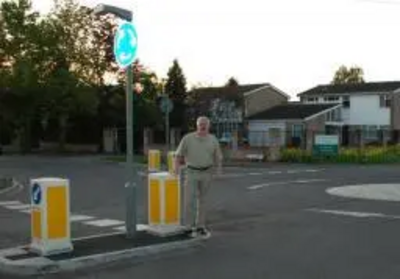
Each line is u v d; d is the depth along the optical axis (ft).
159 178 36.04
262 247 33.88
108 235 36.04
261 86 223.30
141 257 31.71
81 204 55.57
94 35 181.47
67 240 31.55
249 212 48.29
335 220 43.34
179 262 30.48
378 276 26.99
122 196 62.08
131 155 35.24
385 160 127.95
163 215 35.86
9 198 61.31
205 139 36.58
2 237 38.32
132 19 35.24
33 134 200.75
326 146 126.21
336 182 75.05
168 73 230.68
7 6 164.25
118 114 179.83
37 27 165.58
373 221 42.68
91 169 104.12
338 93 213.87
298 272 27.99
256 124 207.21
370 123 207.00
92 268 29.60
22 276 28.32
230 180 78.23
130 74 35.19
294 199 56.70
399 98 204.95
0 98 161.58
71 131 193.67
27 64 160.15
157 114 176.35
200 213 36.58
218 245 34.60
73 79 165.68
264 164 118.93
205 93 214.48
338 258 30.71
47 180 31.14
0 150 168.25
